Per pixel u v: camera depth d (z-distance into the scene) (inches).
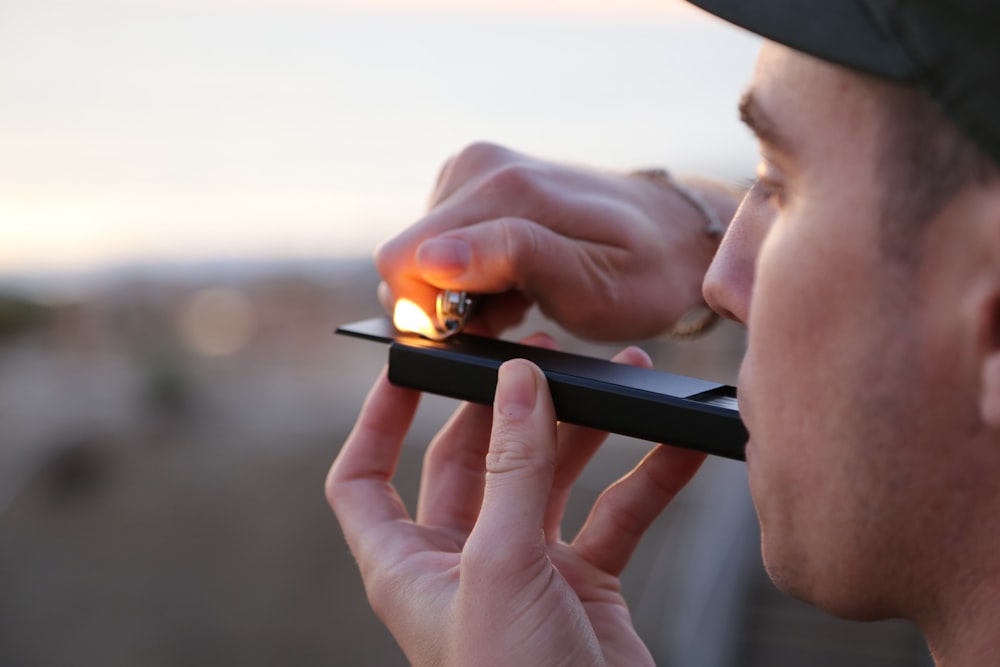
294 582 368.8
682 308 63.6
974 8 24.4
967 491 30.0
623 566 54.5
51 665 318.7
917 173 27.7
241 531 411.8
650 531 334.3
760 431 33.8
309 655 321.7
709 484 363.9
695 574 223.8
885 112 28.1
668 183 66.5
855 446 30.8
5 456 490.9
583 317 59.0
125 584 371.9
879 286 29.0
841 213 29.5
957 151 26.6
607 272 58.4
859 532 31.8
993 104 24.6
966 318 27.6
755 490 35.5
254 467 479.2
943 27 24.9
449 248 51.8
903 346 29.0
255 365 682.2
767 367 32.8
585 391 42.8
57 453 496.1
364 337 52.3
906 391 29.4
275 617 345.4
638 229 60.0
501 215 55.7
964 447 29.4
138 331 790.5
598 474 402.3
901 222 28.2
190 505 438.6
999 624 31.0
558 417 43.6
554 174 58.9
